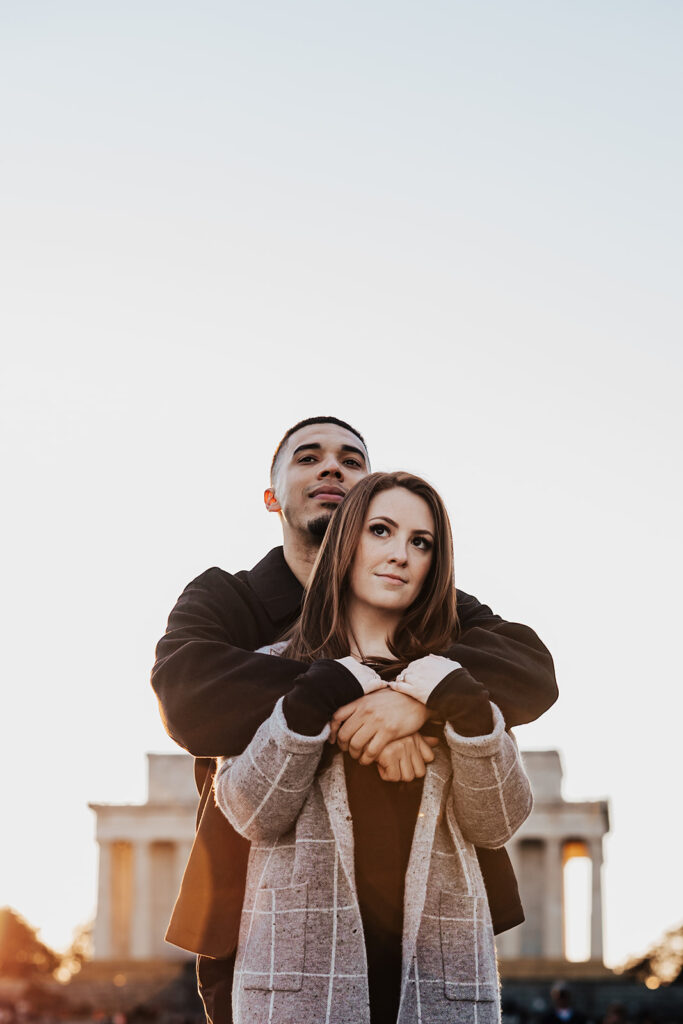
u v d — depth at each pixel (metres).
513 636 4.57
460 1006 3.82
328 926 3.82
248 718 4.09
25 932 149.38
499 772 3.87
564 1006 26.97
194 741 4.15
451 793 4.02
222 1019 4.13
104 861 106.88
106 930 105.12
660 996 88.38
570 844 111.38
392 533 4.27
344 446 6.39
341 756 3.97
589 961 91.88
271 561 5.61
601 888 103.69
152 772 109.25
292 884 3.88
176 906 4.32
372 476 4.37
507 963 92.00
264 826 3.90
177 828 107.19
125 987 93.44
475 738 3.82
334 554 4.30
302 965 3.79
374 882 3.91
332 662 3.95
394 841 3.95
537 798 106.56
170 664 4.31
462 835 4.05
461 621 4.91
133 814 107.69
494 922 4.41
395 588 4.24
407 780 3.96
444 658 3.99
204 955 4.21
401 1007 3.75
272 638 5.22
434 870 3.91
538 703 4.29
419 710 3.91
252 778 3.87
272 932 3.86
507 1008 76.88
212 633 4.72
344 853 3.84
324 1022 3.73
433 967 3.82
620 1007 28.38
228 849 4.24
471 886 3.97
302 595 5.39
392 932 3.90
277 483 6.45
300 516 6.13
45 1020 86.44
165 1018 79.12
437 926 3.87
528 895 105.06
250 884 4.02
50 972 151.25
